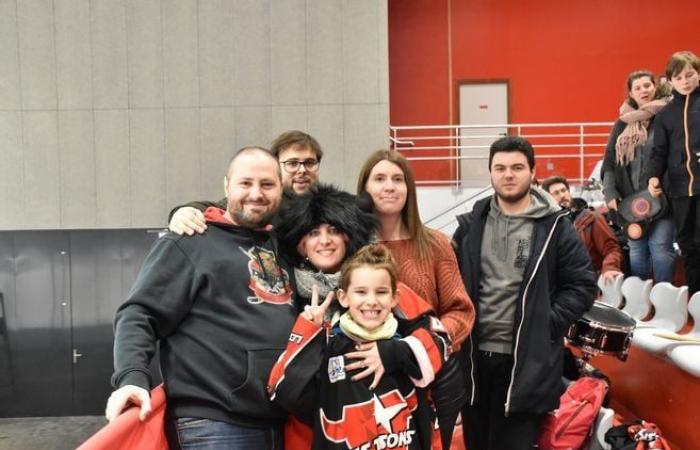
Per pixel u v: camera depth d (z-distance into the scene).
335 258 2.09
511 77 10.95
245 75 8.08
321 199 2.11
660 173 4.06
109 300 8.09
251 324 1.93
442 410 2.11
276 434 1.98
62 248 8.09
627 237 4.32
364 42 8.05
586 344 3.17
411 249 2.37
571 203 4.96
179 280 1.93
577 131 10.91
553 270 2.72
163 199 8.11
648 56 10.80
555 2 10.88
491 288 2.75
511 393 2.62
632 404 3.79
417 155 10.96
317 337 1.90
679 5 10.74
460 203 7.57
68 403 8.02
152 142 8.09
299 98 8.09
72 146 8.10
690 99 3.84
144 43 8.06
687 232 3.92
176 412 1.92
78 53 8.06
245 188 2.01
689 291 4.03
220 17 8.06
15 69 8.07
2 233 8.08
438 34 10.97
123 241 8.12
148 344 1.83
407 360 1.90
